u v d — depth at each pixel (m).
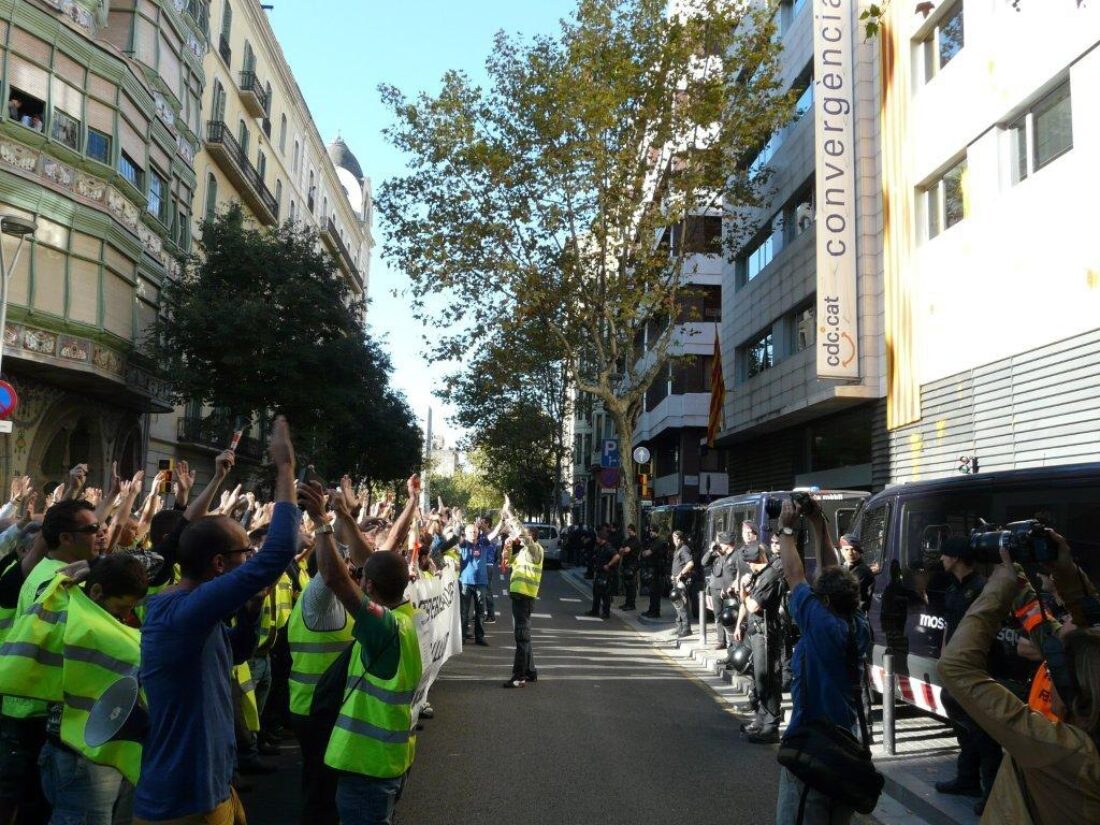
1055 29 12.91
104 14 23.89
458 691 10.87
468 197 23.17
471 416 51.53
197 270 27.78
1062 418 12.66
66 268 21.70
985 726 2.96
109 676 4.12
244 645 4.60
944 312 16.06
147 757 3.51
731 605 9.98
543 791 6.86
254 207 39.91
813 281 21.70
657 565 20.33
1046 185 13.13
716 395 27.28
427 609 7.42
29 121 20.97
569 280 24.11
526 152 22.77
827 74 19.22
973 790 6.71
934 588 8.37
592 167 22.62
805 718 4.48
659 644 16.09
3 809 4.50
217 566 3.72
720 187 23.94
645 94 22.30
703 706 10.31
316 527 4.05
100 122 22.94
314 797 4.96
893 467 18.14
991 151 14.66
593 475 62.19
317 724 4.93
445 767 7.48
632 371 25.12
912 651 8.73
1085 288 12.20
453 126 22.59
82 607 4.18
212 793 3.51
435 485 79.75
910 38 17.52
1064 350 12.65
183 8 28.02
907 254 17.45
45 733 4.57
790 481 25.75
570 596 26.97
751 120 22.84
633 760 7.84
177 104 28.09
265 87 42.41
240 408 26.31
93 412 25.47
